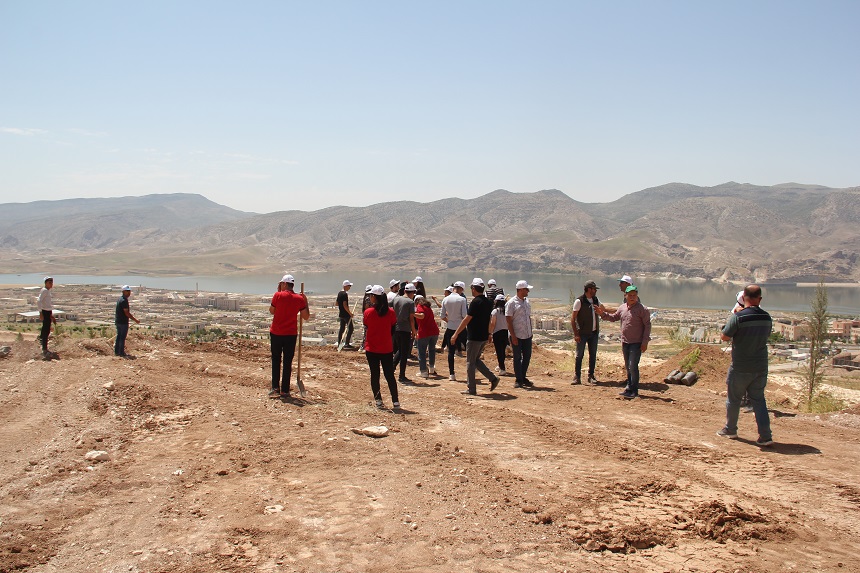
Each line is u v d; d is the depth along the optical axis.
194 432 8.20
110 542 5.05
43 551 4.90
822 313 14.46
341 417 9.09
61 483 6.40
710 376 14.66
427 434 8.24
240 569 4.55
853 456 7.80
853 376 34.84
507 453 7.48
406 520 5.35
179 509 5.66
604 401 10.98
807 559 5.04
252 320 95.00
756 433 8.91
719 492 6.35
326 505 5.69
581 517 5.48
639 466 7.12
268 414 9.13
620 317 11.69
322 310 108.56
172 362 14.02
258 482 6.32
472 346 11.43
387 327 9.88
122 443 7.79
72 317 77.38
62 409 9.62
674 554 4.99
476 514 5.50
